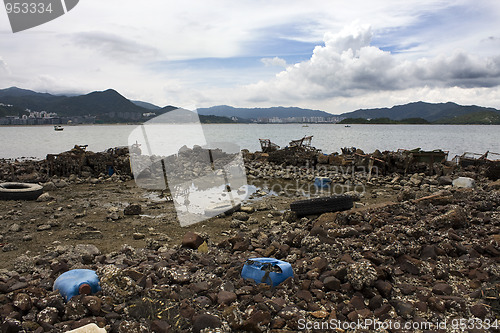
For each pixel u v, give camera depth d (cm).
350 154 2908
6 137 10244
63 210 1423
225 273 711
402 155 2439
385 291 605
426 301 595
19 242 1029
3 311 542
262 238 991
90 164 2369
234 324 529
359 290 612
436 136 12106
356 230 904
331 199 1246
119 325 510
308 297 600
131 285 600
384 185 2028
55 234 1104
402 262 731
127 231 1138
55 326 520
